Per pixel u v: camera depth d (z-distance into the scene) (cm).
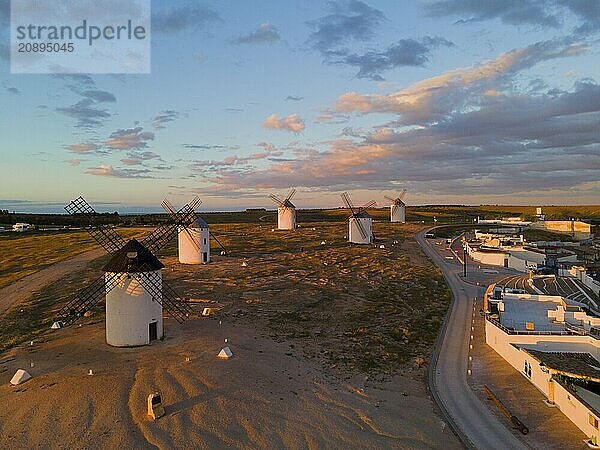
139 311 3403
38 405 2527
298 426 2533
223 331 3925
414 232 12475
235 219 17725
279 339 3919
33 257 8356
